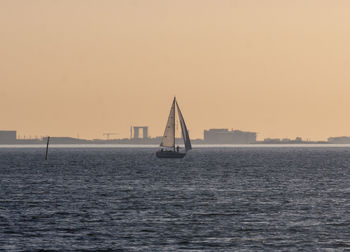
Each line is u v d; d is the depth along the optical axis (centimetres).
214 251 19950
